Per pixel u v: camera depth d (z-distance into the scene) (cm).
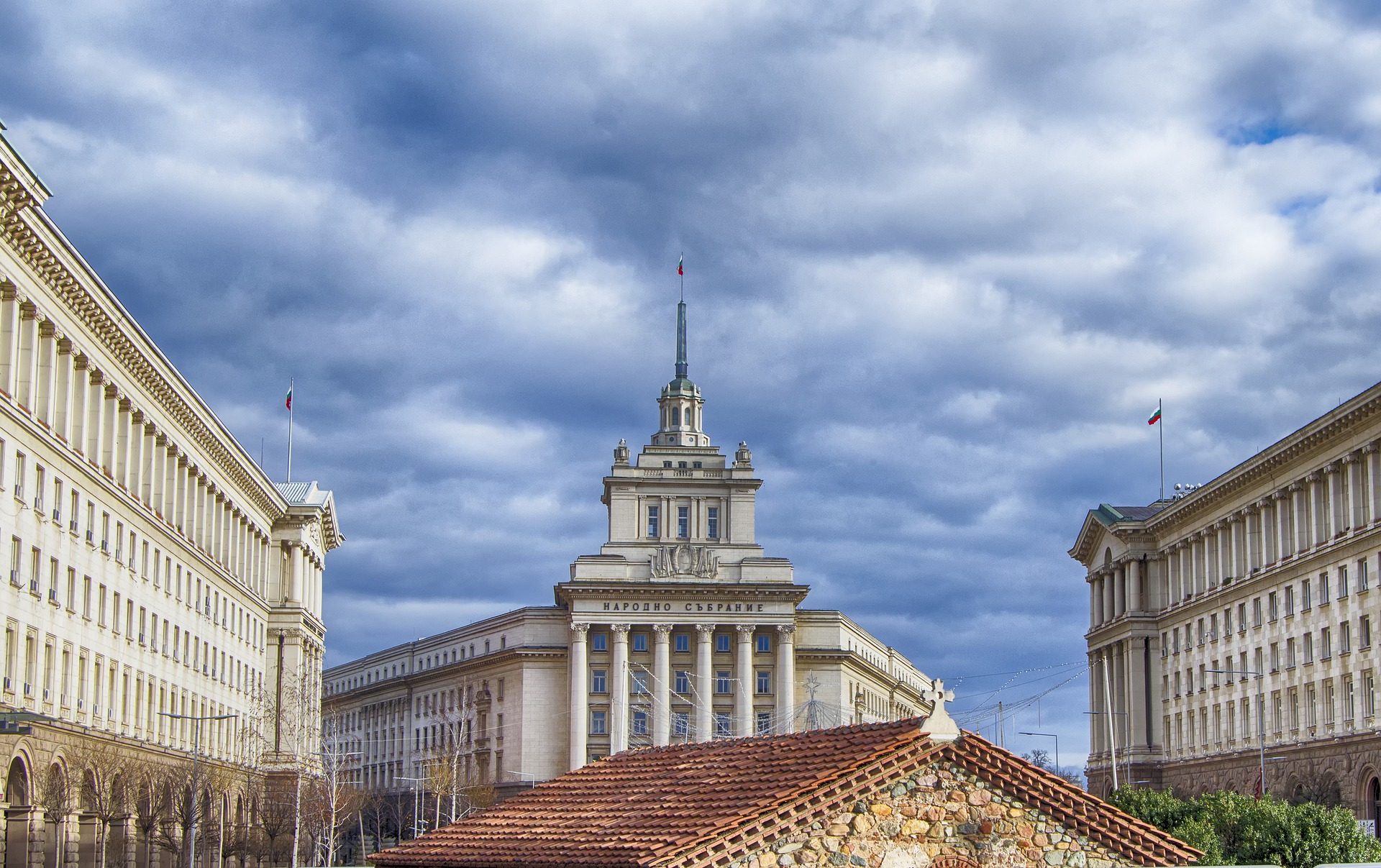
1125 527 14912
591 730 19312
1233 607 12769
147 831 9038
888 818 2966
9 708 6825
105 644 8844
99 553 8738
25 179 7006
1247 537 12575
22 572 7419
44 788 7594
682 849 2855
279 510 14288
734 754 3553
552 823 3541
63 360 8238
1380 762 9912
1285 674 11612
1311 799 10650
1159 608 14775
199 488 11494
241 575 13025
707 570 19700
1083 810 3058
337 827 13525
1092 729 16012
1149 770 14400
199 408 10894
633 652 19575
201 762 10662
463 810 18062
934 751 2995
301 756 12688
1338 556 10769
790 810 2911
